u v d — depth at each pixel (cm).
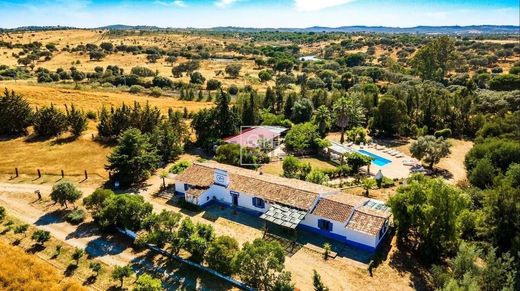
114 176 5431
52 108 7288
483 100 9650
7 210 4541
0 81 12975
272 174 5656
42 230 3909
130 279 3359
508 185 3828
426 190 3791
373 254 3772
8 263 3444
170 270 3481
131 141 5284
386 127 8100
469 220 3972
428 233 3669
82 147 6669
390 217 4347
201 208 4678
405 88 12300
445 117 8531
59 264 3559
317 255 3766
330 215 4016
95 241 3925
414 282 3391
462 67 17125
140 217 4041
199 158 6206
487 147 5725
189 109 10225
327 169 5803
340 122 7612
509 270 3153
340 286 3325
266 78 17025
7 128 7238
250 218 4459
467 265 3167
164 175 5256
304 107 8450
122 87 14062
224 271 3366
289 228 4156
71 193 4466
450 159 6900
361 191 5225
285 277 3123
